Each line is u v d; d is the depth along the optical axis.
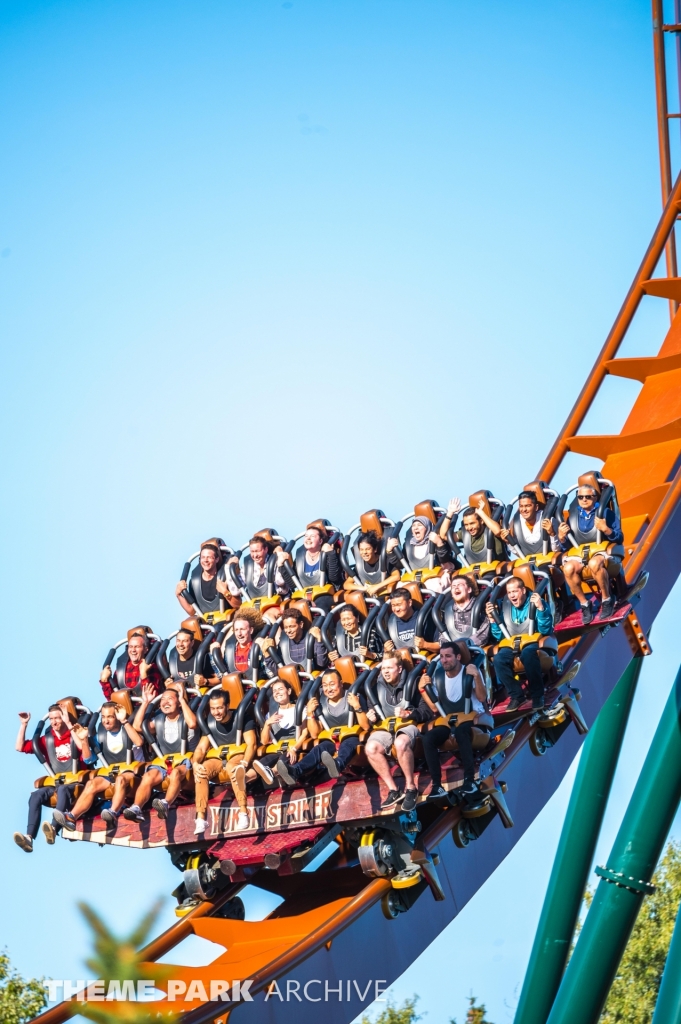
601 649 43.84
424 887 37.31
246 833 37.97
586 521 43.91
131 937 11.12
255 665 40.81
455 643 36.25
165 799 38.66
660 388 61.88
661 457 56.62
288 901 39.78
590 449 59.84
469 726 35.50
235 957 36.28
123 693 41.72
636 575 45.03
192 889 39.69
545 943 48.97
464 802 38.09
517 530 44.56
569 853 50.31
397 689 36.50
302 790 37.66
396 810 35.53
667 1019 46.84
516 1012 48.56
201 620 45.31
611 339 65.31
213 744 38.75
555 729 41.53
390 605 40.38
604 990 42.84
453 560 45.09
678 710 45.81
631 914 43.75
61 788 40.09
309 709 37.38
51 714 40.81
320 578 45.62
